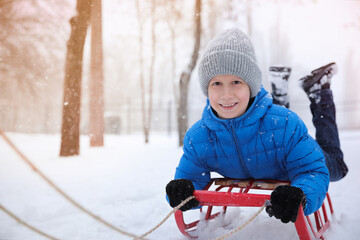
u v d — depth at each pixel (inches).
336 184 151.0
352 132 634.2
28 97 525.0
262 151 83.6
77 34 265.0
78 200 134.3
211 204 75.0
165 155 274.8
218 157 88.4
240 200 69.7
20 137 542.9
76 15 263.6
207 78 81.4
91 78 396.2
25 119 711.7
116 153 306.0
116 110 884.6
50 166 227.8
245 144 83.6
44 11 293.6
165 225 102.0
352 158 237.1
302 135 82.1
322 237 83.2
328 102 119.7
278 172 88.5
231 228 93.7
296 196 62.9
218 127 83.8
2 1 284.2
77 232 97.6
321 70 120.3
